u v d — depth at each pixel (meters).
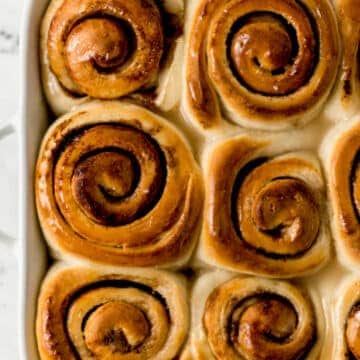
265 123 0.60
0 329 0.75
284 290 0.60
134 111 0.60
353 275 0.61
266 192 0.60
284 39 0.60
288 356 0.60
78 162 0.60
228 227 0.60
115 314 0.60
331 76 0.60
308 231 0.60
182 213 0.60
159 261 0.60
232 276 0.61
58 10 0.61
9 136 0.74
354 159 0.60
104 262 0.60
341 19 0.60
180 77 0.61
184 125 0.61
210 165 0.60
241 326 0.60
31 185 0.61
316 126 0.61
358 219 0.60
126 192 0.60
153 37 0.60
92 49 0.60
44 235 0.61
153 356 0.60
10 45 0.75
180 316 0.60
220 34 0.60
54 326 0.60
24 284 0.60
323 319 0.61
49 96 0.61
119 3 0.60
